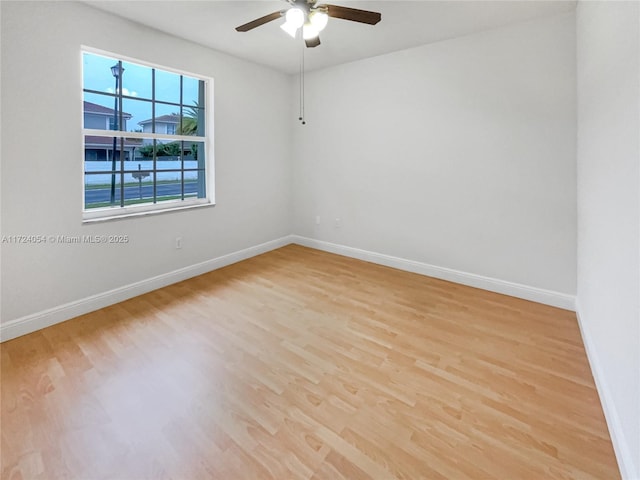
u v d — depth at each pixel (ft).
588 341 7.18
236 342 7.72
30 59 7.56
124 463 4.57
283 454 4.74
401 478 4.38
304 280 11.75
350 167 13.97
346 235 14.61
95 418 5.38
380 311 9.37
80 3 8.25
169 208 11.31
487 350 7.45
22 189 7.72
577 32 8.34
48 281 8.31
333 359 7.09
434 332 8.23
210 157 12.37
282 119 15.14
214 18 9.12
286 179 15.88
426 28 9.73
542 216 9.66
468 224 11.11
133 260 10.16
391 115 12.42
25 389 6.04
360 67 12.96
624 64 4.70
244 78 13.01
